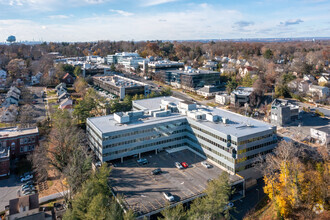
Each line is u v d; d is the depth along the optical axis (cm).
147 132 9288
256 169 8488
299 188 6291
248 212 6919
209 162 8912
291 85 18900
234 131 8494
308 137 11200
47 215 6594
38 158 8344
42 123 12256
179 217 5588
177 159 9138
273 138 8769
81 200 6103
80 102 13350
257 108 15788
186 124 10044
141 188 7312
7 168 8656
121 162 8900
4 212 6850
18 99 16750
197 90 19375
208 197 6488
